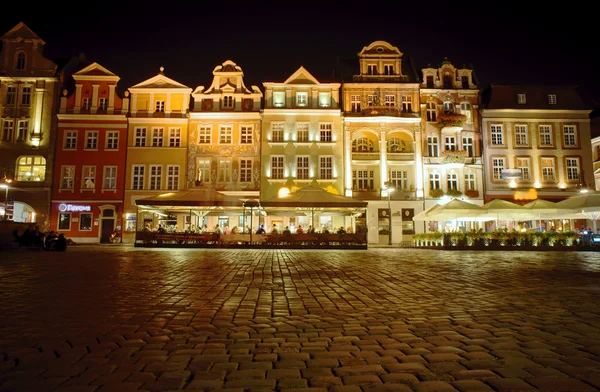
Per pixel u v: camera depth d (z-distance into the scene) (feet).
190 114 145.38
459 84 152.25
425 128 148.87
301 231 105.50
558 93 155.02
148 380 12.73
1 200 138.92
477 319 20.95
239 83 149.07
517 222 146.30
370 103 149.79
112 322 20.26
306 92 149.59
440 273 42.06
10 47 145.59
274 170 145.48
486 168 148.36
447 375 13.17
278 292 29.78
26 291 29.37
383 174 145.89
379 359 14.78
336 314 22.39
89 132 144.46
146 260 58.18
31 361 14.42
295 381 12.70
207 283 34.32
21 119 143.33
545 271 43.24
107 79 146.30
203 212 113.29
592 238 98.17
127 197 142.20
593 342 16.70
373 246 127.65
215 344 16.66
